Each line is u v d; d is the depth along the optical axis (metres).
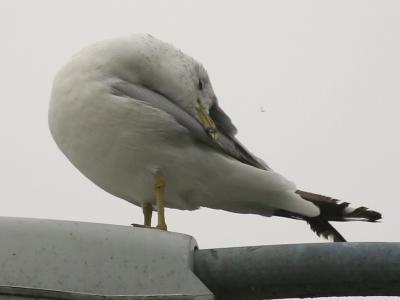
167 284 6.05
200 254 6.31
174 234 6.21
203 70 9.57
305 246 6.20
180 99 9.40
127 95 8.81
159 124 8.75
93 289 5.95
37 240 5.97
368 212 9.34
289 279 6.20
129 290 6.00
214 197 9.35
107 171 8.99
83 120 8.72
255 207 9.61
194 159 8.94
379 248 6.09
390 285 6.12
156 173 8.88
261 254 6.25
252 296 6.41
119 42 9.16
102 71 8.92
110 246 6.04
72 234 6.01
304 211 9.28
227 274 6.25
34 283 5.90
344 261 6.11
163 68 9.30
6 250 5.94
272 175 9.16
